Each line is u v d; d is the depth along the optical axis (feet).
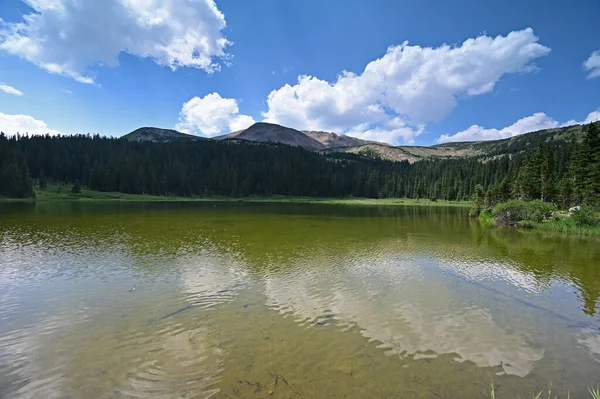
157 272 52.90
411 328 32.58
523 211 130.21
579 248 79.41
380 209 270.46
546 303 40.45
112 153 454.81
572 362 26.35
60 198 319.68
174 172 436.35
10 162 322.96
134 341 29.22
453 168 496.64
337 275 52.47
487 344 29.32
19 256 63.46
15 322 33.53
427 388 22.39
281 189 510.58
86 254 65.82
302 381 23.02
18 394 21.62
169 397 21.21
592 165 151.74
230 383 22.72
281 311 36.83
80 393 21.72
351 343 29.09
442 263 62.03
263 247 76.23
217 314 35.73
